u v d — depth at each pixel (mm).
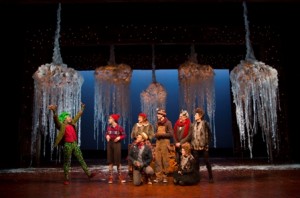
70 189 4359
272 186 4371
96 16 8977
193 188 4301
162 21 9234
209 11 8789
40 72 7082
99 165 8945
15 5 8086
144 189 4285
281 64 9078
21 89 8883
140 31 9141
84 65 11234
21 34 9227
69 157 5023
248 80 7238
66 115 5230
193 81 8555
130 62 11234
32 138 8656
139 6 8484
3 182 5215
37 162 8562
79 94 7629
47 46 9047
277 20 9117
